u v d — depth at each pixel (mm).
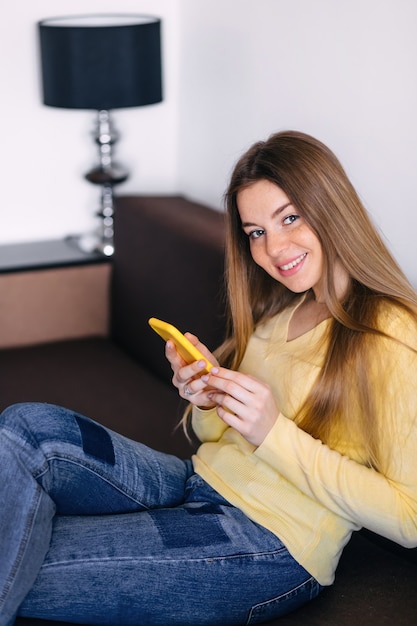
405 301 1490
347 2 2150
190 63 2918
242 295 1729
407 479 1442
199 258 2346
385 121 2100
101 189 3150
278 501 1545
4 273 2766
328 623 1508
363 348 1464
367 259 1502
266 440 1479
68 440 1545
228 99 2736
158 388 2486
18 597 1375
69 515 1577
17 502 1416
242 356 1762
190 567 1465
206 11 2768
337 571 1656
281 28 2414
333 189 1490
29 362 2656
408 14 1974
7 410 1551
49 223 3121
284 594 1519
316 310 1624
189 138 3023
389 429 1438
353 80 2178
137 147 3113
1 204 3037
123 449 1646
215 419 1748
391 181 2115
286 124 2467
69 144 3062
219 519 1541
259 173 1505
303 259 1531
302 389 1558
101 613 1454
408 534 1439
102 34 2641
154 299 2604
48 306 2859
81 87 2693
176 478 1708
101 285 2898
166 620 1480
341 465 1460
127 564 1442
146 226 2613
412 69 1992
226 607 1495
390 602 1564
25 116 2977
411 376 1431
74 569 1426
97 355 2734
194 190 3053
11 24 2869
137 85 2730
